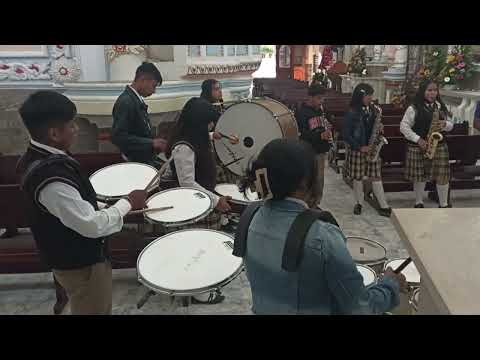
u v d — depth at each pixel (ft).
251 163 4.48
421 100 15.19
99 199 9.37
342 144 21.11
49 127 5.98
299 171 4.13
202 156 10.16
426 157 15.30
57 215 5.96
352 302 4.01
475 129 21.45
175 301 10.52
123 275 11.94
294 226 4.06
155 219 8.25
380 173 15.94
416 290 6.03
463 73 22.99
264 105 14.01
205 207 8.78
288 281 4.12
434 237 3.90
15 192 10.77
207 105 10.00
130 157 12.18
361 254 8.35
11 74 19.71
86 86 17.81
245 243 4.54
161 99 18.11
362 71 36.14
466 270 3.34
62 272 6.57
